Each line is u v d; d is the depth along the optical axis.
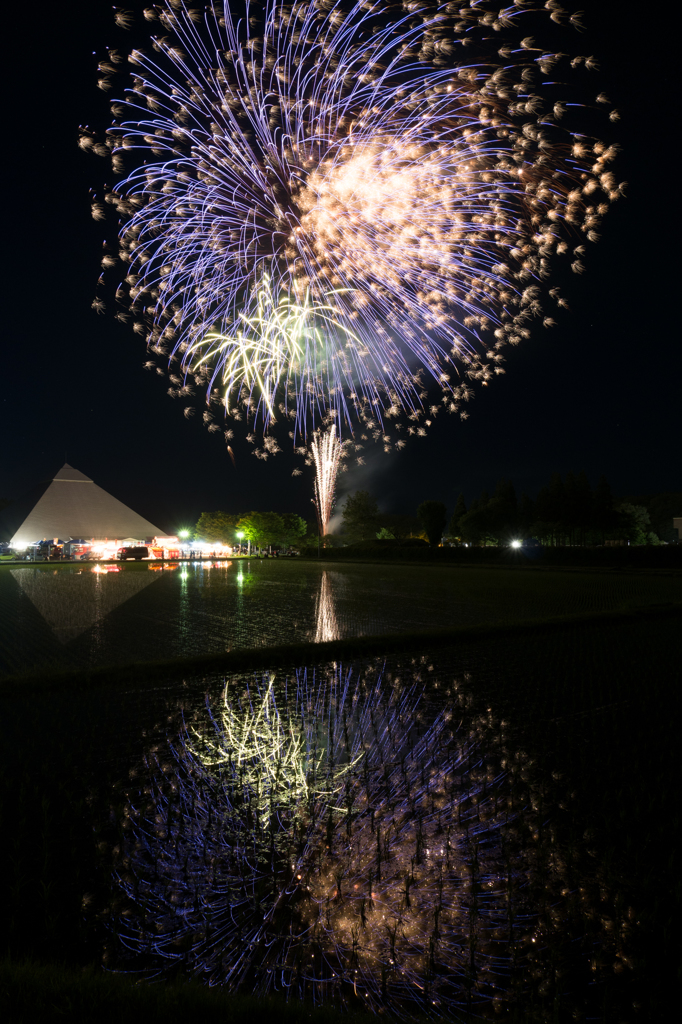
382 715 10.36
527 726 9.71
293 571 57.31
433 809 6.80
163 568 62.19
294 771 7.91
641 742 8.92
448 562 68.50
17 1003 3.49
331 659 15.11
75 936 4.69
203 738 9.23
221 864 5.74
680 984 4.29
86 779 7.67
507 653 15.85
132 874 5.54
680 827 6.31
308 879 5.52
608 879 5.43
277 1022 3.46
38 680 12.36
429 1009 4.10
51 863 5.69
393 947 4.67
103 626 21.67
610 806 6.84
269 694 11.84
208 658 14.34
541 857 5.77
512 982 4.27
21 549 97.25
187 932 4.82
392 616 24.55
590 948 4.64
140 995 3.63
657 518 116.31
